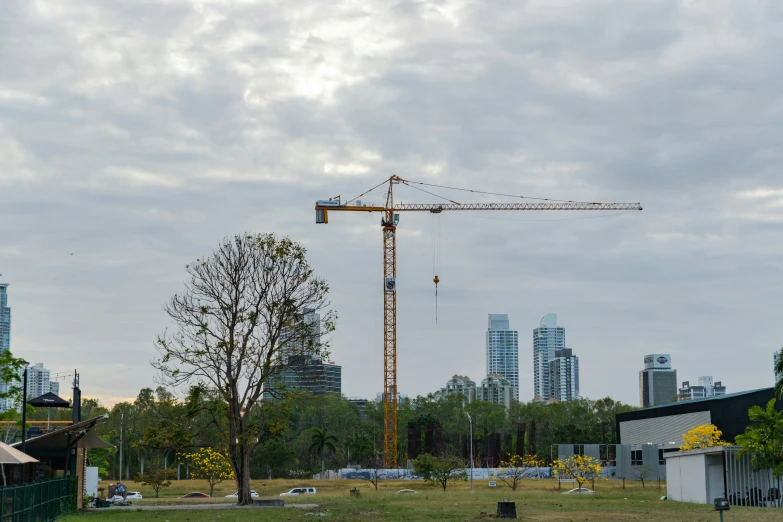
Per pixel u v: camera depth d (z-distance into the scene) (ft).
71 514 148.46
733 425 373.20
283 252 205.67
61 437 177.88
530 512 156.46
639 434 474.90
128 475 470.80
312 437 520.83
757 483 184.34
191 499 248.73
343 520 136.26
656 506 179.32
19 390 171.32
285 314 205.36
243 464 200.13
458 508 175.83
